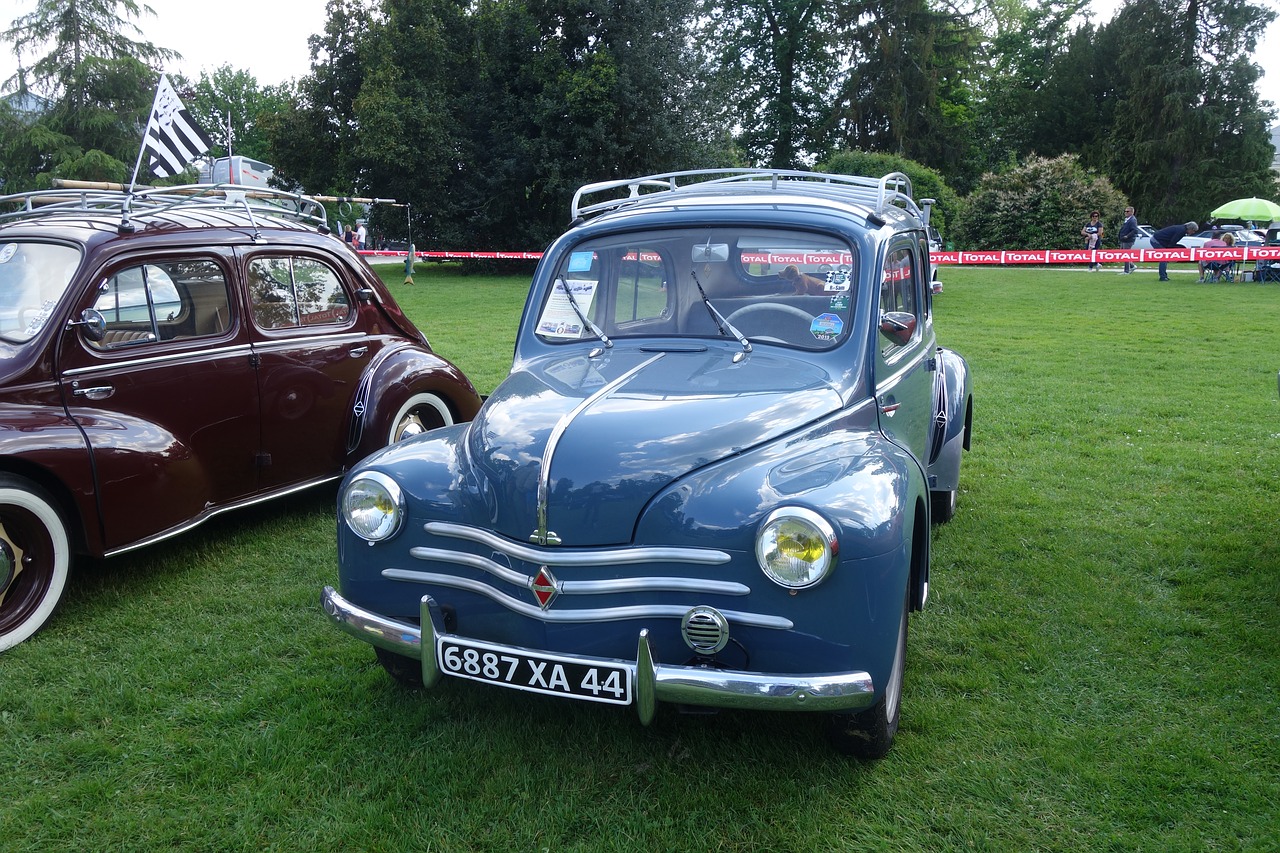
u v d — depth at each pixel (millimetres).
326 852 2645
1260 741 3135
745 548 2600
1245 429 7438
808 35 44344
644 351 3586
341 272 5570
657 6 27672
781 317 3535
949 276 24078
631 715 3320
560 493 2744
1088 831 2709
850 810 2811
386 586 3043
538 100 27562
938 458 4996
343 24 28125
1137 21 46344
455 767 3031
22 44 31734
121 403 4320
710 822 2752
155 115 6996
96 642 3947
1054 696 3469
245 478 4941
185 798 2896
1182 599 4316
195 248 4727
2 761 3098
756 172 4371
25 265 4328
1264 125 45250
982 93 55250
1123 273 24844
